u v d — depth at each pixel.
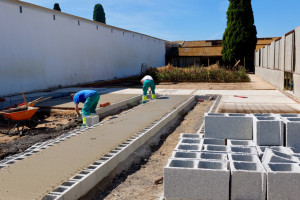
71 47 18.98
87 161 4.77
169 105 10.51
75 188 3.76
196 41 42.28
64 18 18.22
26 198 3.51
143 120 7.98
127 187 4.44
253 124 5.12
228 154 3.96
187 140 4.83
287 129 4.73
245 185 3.41
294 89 11.39
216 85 17.86
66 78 18.53
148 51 32.94
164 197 3.69
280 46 14.30
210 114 5.74
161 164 5.49
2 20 13.66
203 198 3.51
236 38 29.17
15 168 4.52
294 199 3.26
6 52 13.93
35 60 15.84
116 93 14.70
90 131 6.89
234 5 29.14
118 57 25.67
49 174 4.24
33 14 15.62
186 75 20.55
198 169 3.50
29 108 8.82
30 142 7.22
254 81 20.12
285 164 3.53
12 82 14.33
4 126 9.30
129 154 5.55
